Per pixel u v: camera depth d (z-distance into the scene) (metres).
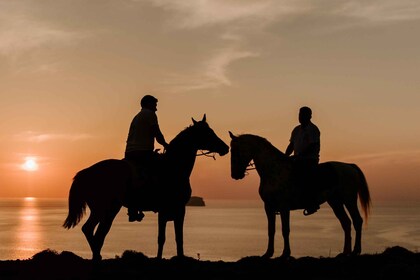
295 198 12.02
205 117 11.66
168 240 146.75
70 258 11.05
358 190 13.21
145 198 10.73
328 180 12.57
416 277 9.89
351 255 12.26
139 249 113.06
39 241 139.62
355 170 13.27
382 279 9.88
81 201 10.23
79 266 10.44
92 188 10.19
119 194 10.34
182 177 11.20
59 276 9.81
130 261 11.20
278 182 11.87
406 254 12.57
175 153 11.24
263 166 11.97
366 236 169.25
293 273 10.33
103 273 9.94
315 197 12.30
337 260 11.56
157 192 10.81
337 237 162.12
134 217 10.89
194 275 10.07
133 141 11.09
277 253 106.50
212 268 10.70
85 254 100.38
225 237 159.00
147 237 158.75
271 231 11.94
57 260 10.82
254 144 12.05
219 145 11.48
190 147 11.38
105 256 94.56
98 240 10.07
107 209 10.16
